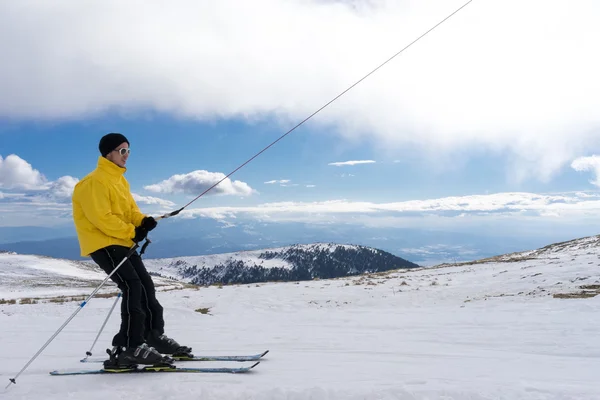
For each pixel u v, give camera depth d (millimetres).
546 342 6793
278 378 4141
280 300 17391
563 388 3711
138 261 4711
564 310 10445
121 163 4680
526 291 15539
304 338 7492
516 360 5414
